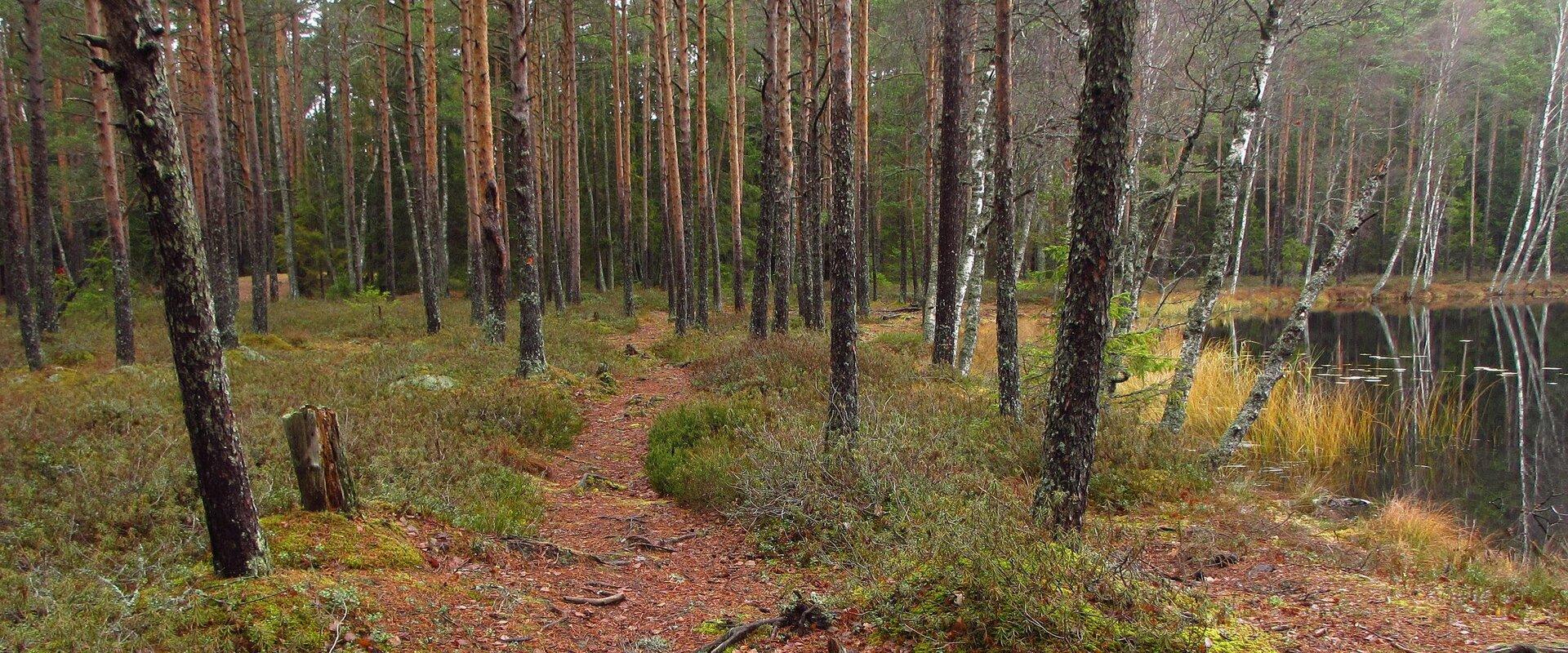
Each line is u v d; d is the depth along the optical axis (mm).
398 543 5488
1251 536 6738
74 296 21953
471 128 22172
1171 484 7949
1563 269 44875
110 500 5629
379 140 37562
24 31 19453
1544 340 24359
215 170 16750
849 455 7148
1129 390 14031
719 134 41062
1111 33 5246
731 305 31281
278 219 39750
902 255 36312
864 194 27453
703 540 6871
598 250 38500
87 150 23094
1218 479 8602
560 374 14016
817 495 6668
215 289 16547
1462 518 8734
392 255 33719
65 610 3928
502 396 10742
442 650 4293
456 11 26719
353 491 5805
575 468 9391
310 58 36812
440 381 12406
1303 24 11289
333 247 41281
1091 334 5574
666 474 8516
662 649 4566
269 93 32688
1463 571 5824
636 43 32594
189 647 3736
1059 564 4238
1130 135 15320
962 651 4043
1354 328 27828
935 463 7297
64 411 8500
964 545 4430
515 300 33281
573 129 30078
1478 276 43500
